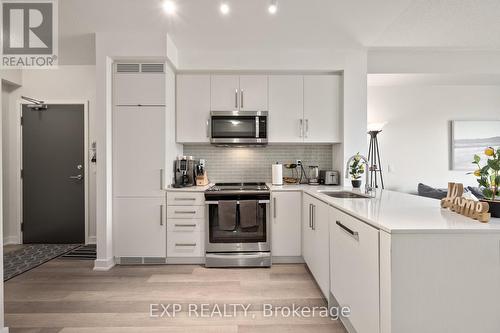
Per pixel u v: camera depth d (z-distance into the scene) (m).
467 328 1.21
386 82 4.23
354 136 3.31
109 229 2.99
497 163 1.42
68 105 3.94
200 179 3.42
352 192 2.73
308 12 2.52
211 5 2.41
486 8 2.48
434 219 1.39
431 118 4.62
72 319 2.00
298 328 1.89
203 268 2.98
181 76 3.34
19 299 2.29
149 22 2.70
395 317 1.21
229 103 3.35
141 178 3.06
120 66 3.05
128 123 3.05
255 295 2.36
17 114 3.94
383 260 1.27
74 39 3.03
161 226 3.07
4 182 3.90
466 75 3.70
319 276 2.38
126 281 2.64
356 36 2.99
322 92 3.38
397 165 4.62
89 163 3.95
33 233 3.96
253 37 3.00
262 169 3.78
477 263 1.20
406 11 2.52
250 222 2.99
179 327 1.90
